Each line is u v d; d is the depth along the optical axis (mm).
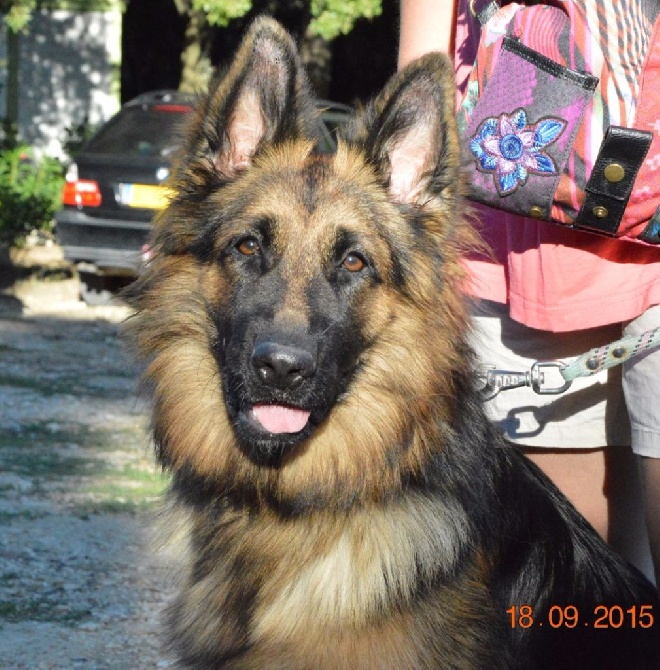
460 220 1386
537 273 1395
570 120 1311
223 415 1386
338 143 1436
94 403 3004
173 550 1422
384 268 1388
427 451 1366
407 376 1375
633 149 1291
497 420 1481
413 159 1406
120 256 4137
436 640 1321
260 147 1428
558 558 1402
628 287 1364
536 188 1328
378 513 1358
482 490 1368
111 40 6668
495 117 1344
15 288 4871
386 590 1319
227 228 1387
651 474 1363
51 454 2496
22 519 2086
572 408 1456
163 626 1432
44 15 6590
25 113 6695
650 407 1353
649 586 1444
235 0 4648
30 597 1807
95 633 1715
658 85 1300
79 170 4133
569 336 1437
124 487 2264
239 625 1360
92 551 1972
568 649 1400
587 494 1503
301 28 5594
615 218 1312
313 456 1368
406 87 1396
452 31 1476
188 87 6082
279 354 1317
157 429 1430
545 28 1327
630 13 1306
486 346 1476
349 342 1371
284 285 1364
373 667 1323
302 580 1347
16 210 5438
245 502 1382
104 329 4070
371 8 4578
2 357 3527
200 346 1401
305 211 1384
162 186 1434
